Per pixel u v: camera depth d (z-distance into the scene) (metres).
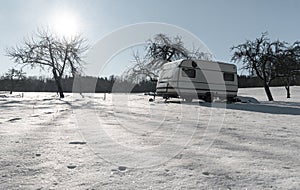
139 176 2.81
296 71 25.28
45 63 33.59
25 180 2.64
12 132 5.23
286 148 4.20
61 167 3.06
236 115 9.61
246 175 2.88
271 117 9.10
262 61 25.66
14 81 56.19
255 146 4.32
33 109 11.42
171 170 3.03
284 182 2.68
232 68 18.30
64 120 7.24
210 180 2.72
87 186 2.51
